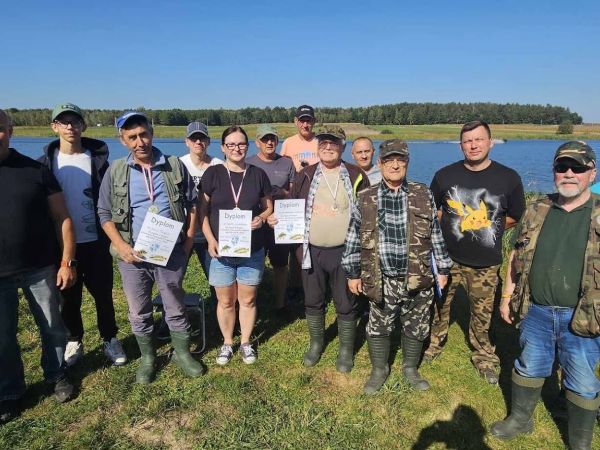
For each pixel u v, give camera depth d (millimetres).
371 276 3250
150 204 3252
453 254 3547
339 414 3248
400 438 3031
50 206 3141
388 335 3500
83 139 3631
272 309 5121
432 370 3795
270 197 3842
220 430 3059
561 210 2615
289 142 5691
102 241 3682
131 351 4105
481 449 2957
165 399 3359
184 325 3637
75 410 3252
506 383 3652
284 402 3363
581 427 2734
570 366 2695
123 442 2951
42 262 3074
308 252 3676
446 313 3803
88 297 5340
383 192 3213
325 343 4289
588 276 2480
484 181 3342
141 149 3137
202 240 4266
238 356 4020
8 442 2926
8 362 3119
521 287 2816
